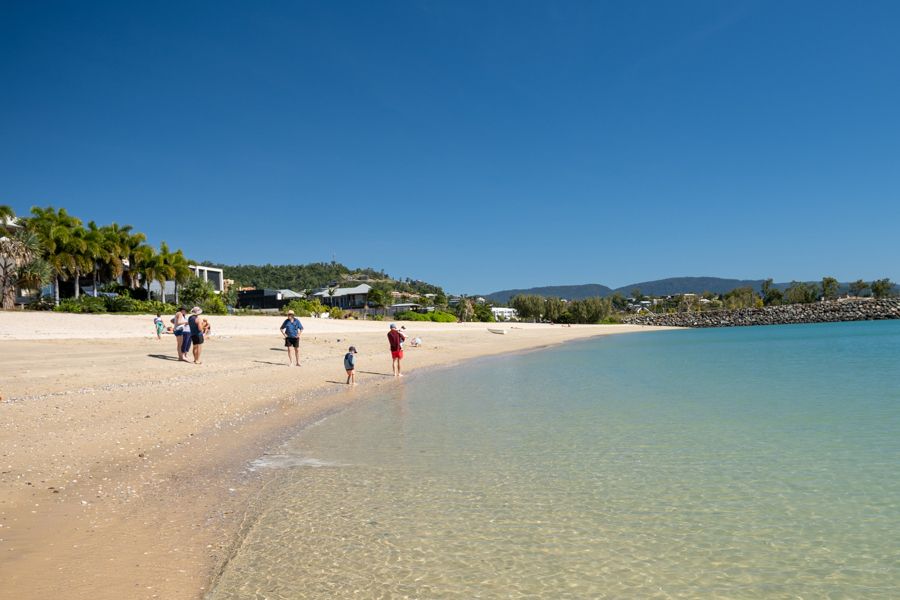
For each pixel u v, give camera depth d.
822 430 13.09
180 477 9.09
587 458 10.62
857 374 24.19
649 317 144.88
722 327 135.38
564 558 6.39
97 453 10.08
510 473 9.62
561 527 7.28
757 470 9.88
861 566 6.27
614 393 19.62
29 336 29.39
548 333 82.50
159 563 6.01
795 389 19.97
